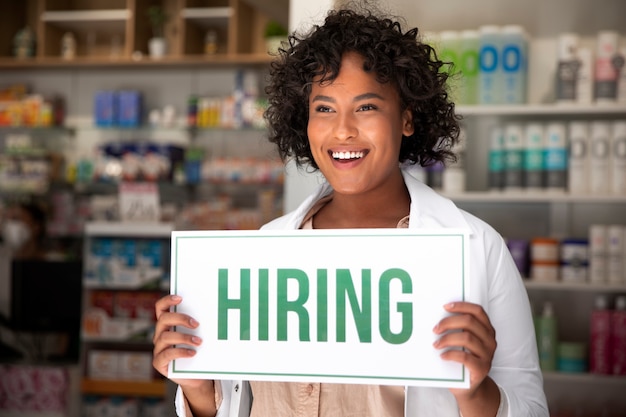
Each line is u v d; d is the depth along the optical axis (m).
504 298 1.38
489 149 3.98
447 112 1.54
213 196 6.51
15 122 6.73
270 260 1.30
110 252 4.84
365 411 1.31
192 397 1.40
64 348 5.05
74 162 6.80
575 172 3.71
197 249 1.33
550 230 4.00
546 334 3.76
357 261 1.27
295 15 2.69
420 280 1.24
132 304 4.83
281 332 1.29
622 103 3.68
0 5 6.95
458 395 1.21
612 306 3.89
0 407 4.54
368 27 1.35
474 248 1.38
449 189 3.78
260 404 1.39
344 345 1.26
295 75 1.41
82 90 6.92
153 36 6.80
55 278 4.84
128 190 5.23
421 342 1.23
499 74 3.76
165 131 6.68
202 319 1.32
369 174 1.32
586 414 3.84
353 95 1.30
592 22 3.87
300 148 1.60
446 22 3.96
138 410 4.82
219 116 6.39
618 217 3.96
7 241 6.33
